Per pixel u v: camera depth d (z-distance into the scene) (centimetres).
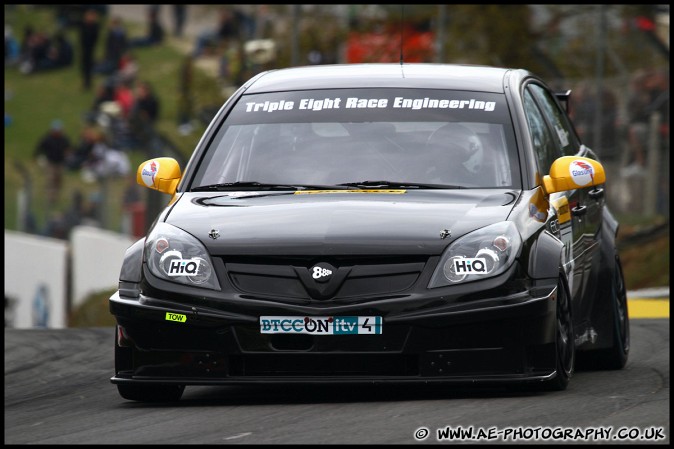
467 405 1716
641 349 2678
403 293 1770
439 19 7519
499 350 1770
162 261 1847
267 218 1880
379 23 7831
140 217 7006
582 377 2162
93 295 6162
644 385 1983
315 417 1641
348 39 7900
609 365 2338
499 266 1786
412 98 2148
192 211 1941
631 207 5797
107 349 3041
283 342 1781
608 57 6831
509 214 1872
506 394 1848
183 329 1806
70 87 10338
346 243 1798
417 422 1563
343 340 1761
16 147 9306
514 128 2081
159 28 10100
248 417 1672
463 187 1994
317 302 1770
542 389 1877
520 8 7206
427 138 2073
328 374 1770
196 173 2102
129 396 1933
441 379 1755
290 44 8138
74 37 10519
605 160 5884
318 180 2028
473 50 7406
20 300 6650
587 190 2325
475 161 2033
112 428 1641
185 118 8425
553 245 1895
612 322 2308
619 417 1584
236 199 1988
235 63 8425
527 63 7200
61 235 7550
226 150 2127
